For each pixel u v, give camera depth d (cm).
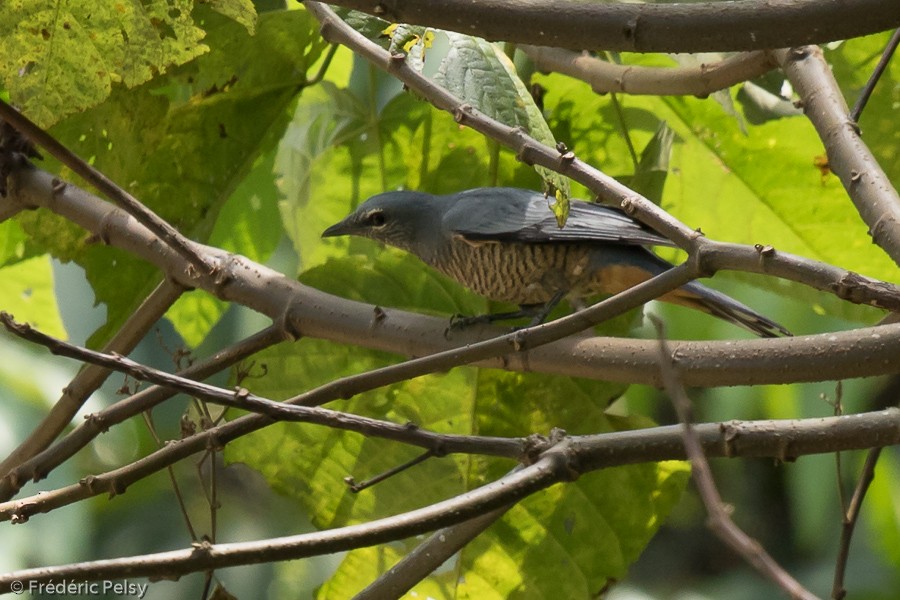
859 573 1545
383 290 1052
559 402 1020
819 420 702
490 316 993
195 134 1029
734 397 1414
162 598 1455
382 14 571
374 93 1114
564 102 1092
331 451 1020
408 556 807
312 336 869
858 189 782
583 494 1005
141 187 1033
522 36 562
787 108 1066
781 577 438
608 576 1012
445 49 1106
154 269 1035
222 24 978
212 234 1185
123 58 685
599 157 1113
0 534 1345
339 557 1513
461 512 657
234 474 1579
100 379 868
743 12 535
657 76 959
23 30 667
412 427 690
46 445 879
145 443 1435
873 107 1048
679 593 1683
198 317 1158
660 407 1606
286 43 1010
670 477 994
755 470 1758
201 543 623
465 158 1074
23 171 920
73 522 1402
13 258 1112
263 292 872
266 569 1491
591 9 553
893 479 1474
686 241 664
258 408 658
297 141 1149
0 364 1320
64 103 697
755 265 646
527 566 1023
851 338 685
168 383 650
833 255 1160
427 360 678
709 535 1744
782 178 1122
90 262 1023
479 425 1034
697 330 1327
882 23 520
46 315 1194
